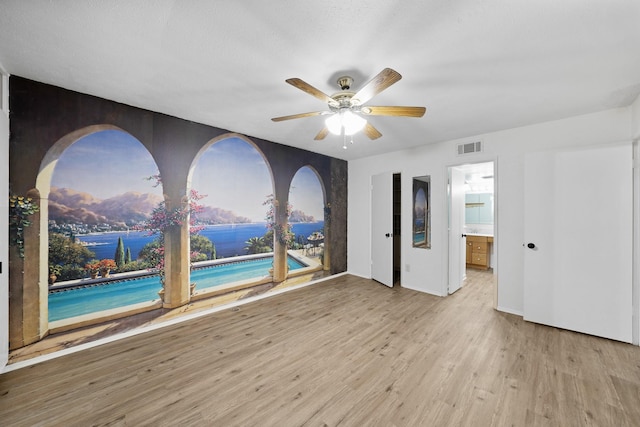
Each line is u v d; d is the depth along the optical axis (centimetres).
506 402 166
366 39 155
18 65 186
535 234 288
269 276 375
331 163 474
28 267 206
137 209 261
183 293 292
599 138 261
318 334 260
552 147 287
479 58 174
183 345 238
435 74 194
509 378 190
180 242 290
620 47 161
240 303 342
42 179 212
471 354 222
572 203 268
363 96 176
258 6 131
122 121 250
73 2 128
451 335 257
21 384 183
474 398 170
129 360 214
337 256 489
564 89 217
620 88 215
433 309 325
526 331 266
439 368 203
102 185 240
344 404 165
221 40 158
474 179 541
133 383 186
